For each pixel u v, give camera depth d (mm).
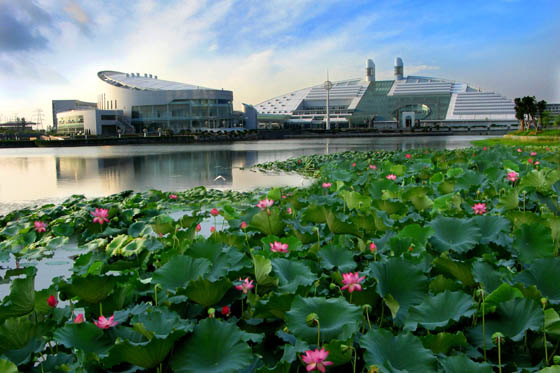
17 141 59938
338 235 4945
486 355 2660
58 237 6855
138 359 2420
